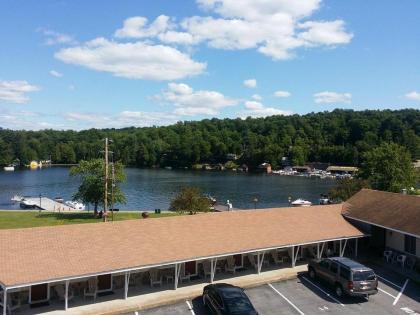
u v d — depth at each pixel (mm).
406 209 32188
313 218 33750
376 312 23062
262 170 193000
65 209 74375
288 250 31797
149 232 27156
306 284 27328
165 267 26500
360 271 24469
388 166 67500
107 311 22453
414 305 24031
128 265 23516
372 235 34375
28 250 23109
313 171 181375
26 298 23047
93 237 25422
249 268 29922
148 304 23422
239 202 93438
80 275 21984
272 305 23953
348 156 186625
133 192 105500
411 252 30984
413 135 175125
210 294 22734
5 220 56406
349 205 37062
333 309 23438
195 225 29094
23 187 117875
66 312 22203
